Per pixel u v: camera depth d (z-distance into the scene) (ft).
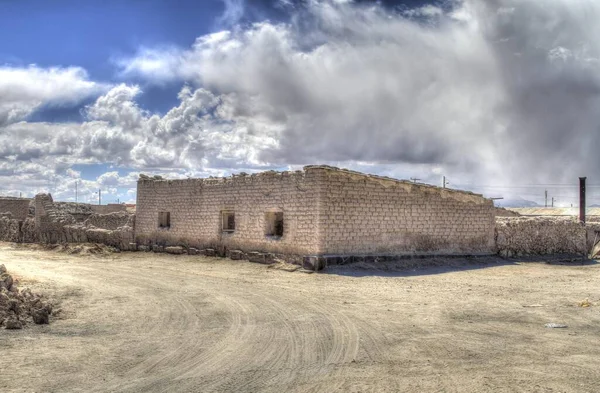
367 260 82.99
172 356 35.22
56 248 120.16
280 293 60.80
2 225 152.76
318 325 44.55
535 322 46.62
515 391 28.50
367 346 37.88
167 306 52.80
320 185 79.10
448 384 29.63
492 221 103.60
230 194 95.04
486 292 63.57
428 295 60.64
